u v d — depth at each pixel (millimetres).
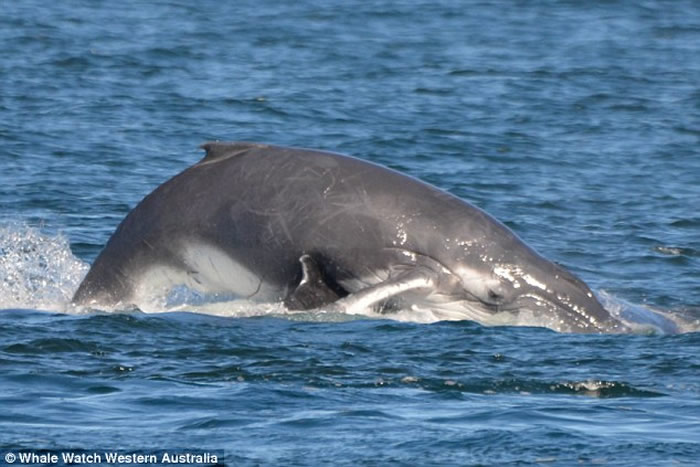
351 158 79750
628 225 104812
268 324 72875
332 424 55344
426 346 68312
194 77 174125
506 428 55062
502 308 76562
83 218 102125
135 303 81375
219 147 81000
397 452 51844
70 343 67500
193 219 79500
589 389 61312
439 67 189625
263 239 78000
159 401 58375
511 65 192875
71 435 53625
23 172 116500
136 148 129125
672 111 158375
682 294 85375
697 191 118562
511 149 134500
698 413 57719
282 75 178500
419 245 77000
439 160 128875
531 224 104438
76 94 156750
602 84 177250
